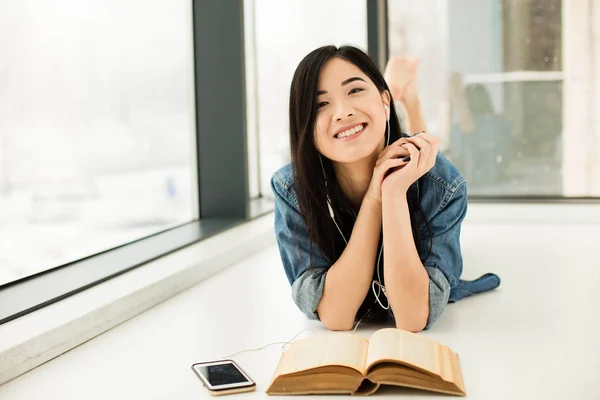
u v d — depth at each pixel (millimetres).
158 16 3047
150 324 1966
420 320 1763
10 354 1554
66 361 1675
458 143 4098
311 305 1824
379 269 1892
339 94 1699
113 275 2238
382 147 1825
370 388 1403
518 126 4016
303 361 1421
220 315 2033
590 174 3971
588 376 1470
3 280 2121
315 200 1799
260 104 3967
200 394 1431
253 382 1440
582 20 3865
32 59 2309
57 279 2162
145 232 2963
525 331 1808
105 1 2676
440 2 4023
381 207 1773
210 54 3295
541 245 3029
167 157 3131
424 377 1371
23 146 2271
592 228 3416
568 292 2219
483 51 4004
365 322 1914
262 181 4027
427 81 4086
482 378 1473
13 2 2227
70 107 2480
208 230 3068
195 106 3348
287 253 1893
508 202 4020
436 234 1832
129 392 1460
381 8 4059
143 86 2926
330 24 4066
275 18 3947
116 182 2746
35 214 2312
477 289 2184
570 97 3938
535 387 1415
